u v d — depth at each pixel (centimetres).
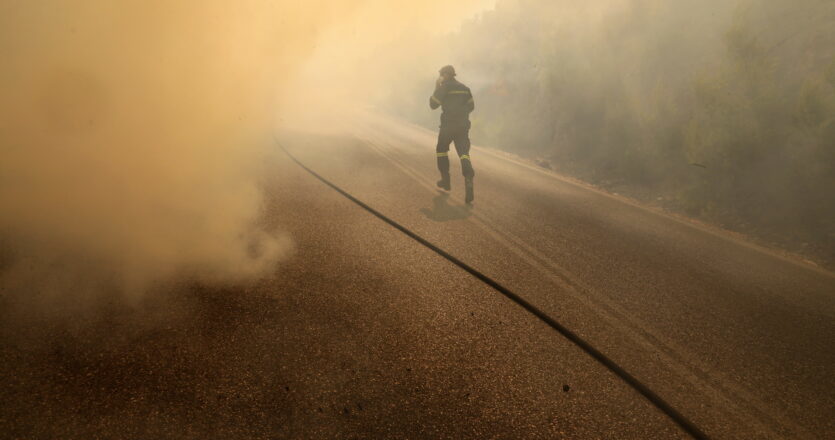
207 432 147
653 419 174
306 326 216
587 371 202
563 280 302
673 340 237
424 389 178
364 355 197
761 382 206
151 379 170
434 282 280
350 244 331
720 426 174
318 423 155
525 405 175
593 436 161
